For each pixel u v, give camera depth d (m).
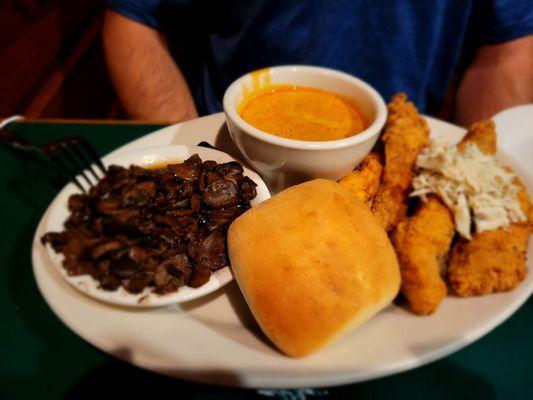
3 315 0.20
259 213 0.20
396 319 0.19
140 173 0.21
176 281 0.18
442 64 0.40
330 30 0.36
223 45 0.39
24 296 0.21
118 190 0.20
